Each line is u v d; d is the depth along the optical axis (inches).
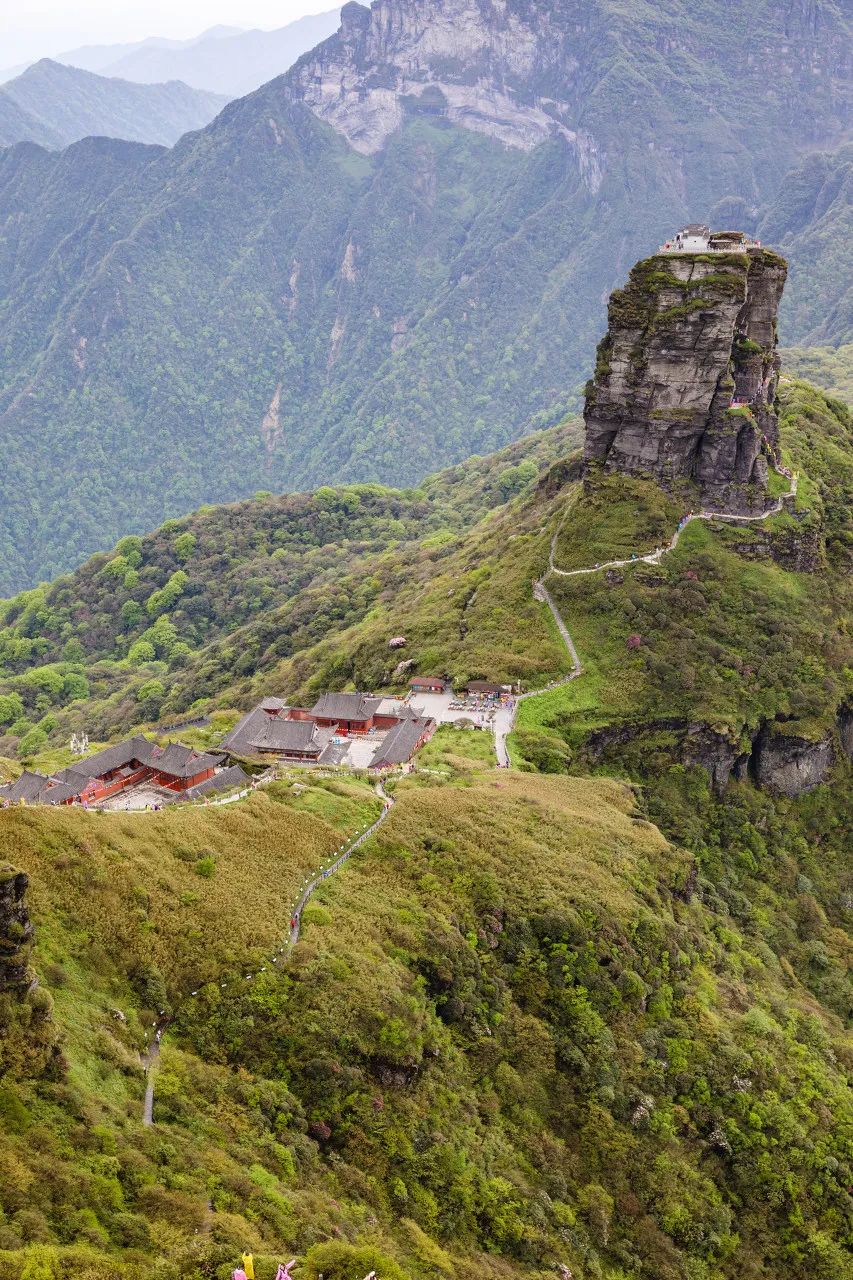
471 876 3838.6
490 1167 2999.5
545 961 3676.2
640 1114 3432.6
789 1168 3567.9
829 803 6018.7
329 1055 2837.1
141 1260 2036.2
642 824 4781.0
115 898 2977.4
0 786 4633.4
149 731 7362.2
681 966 4109.3
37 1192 2043.6
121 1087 2449.6
